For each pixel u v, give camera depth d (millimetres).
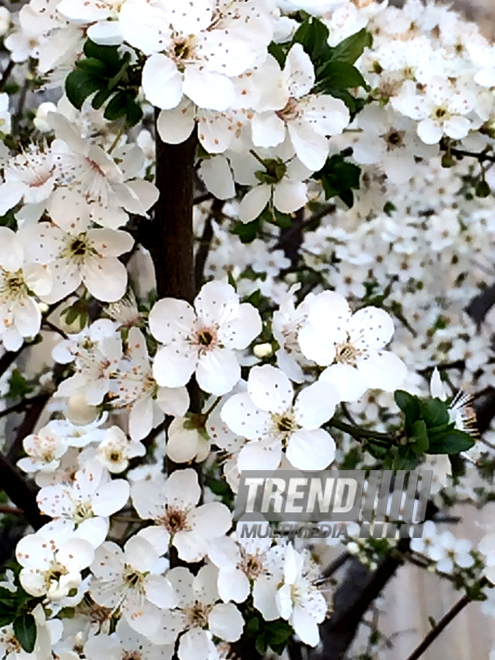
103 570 239
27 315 229
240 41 208
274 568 243
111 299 229
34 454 304
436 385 246
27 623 233
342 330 234
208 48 207
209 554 237
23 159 234
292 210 240
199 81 206
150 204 223
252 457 225
